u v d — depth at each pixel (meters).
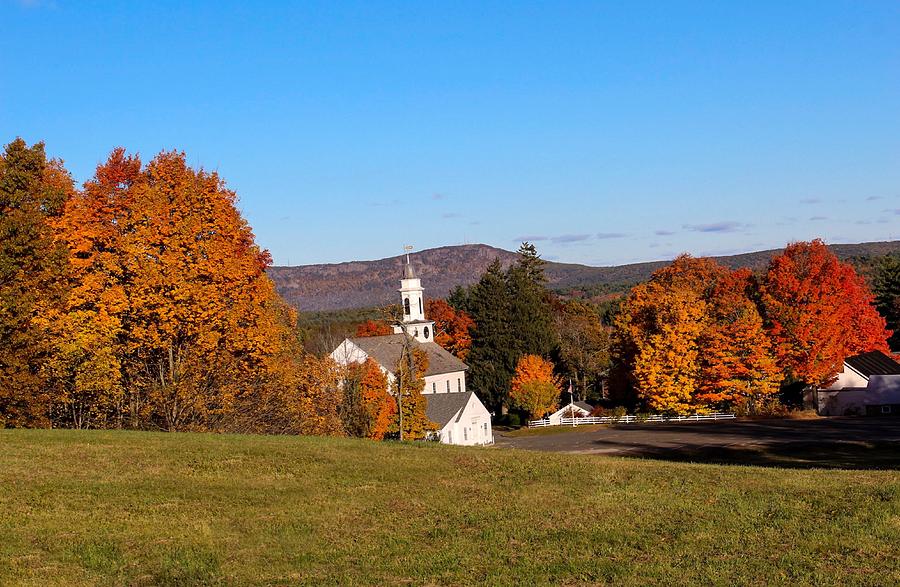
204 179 43.25
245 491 25.44
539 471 28.69
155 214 39.97
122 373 42.81
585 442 70.12
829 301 81.00
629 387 95.56
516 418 97.69
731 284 91.62
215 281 41.03
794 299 81.69
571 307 123.69
